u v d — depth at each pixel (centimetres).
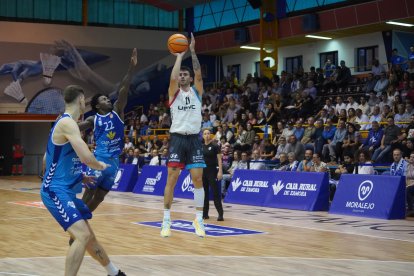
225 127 2017
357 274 624
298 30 2558
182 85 834
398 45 2455
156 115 2730
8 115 2706
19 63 2784
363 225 1062
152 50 3041
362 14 2302
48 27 2833
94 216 1201
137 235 928
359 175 1235
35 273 631
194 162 847
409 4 2136
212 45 2953
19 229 1005
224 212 1277
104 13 2966
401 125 1725
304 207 1319
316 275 618
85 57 2908
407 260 712
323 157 1659
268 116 2130
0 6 2766
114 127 730
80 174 541
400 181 1166
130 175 1905
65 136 518
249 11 2788
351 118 1864
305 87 2309
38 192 1888
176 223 1077
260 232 965
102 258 548
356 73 2578
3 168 2969
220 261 702
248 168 1647
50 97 2842
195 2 2639
